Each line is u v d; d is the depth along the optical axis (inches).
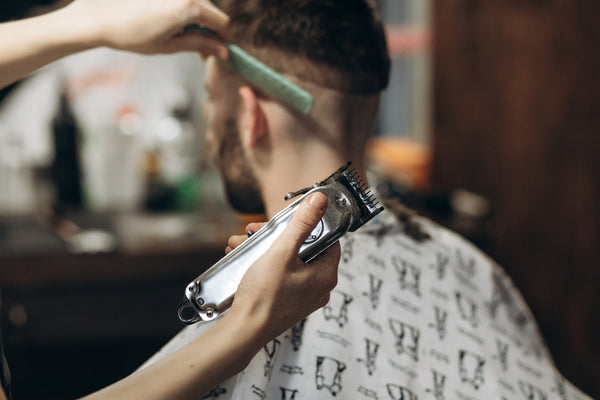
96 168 92.3
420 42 117.4
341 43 31.9
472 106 98.1
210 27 30.0
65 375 76.9
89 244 74.9
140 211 91.6
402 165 103.7
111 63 96.2
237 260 23.1
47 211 89.0
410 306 33.5
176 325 76.0
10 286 72.2
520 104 94.4
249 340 21.1
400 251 35.4
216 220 85.1
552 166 93.5
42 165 91.4
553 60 91.4
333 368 29.8
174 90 96.6
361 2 33.1
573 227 93.1
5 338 72.9
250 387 28.2
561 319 95.5
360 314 31.7
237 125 33.8
